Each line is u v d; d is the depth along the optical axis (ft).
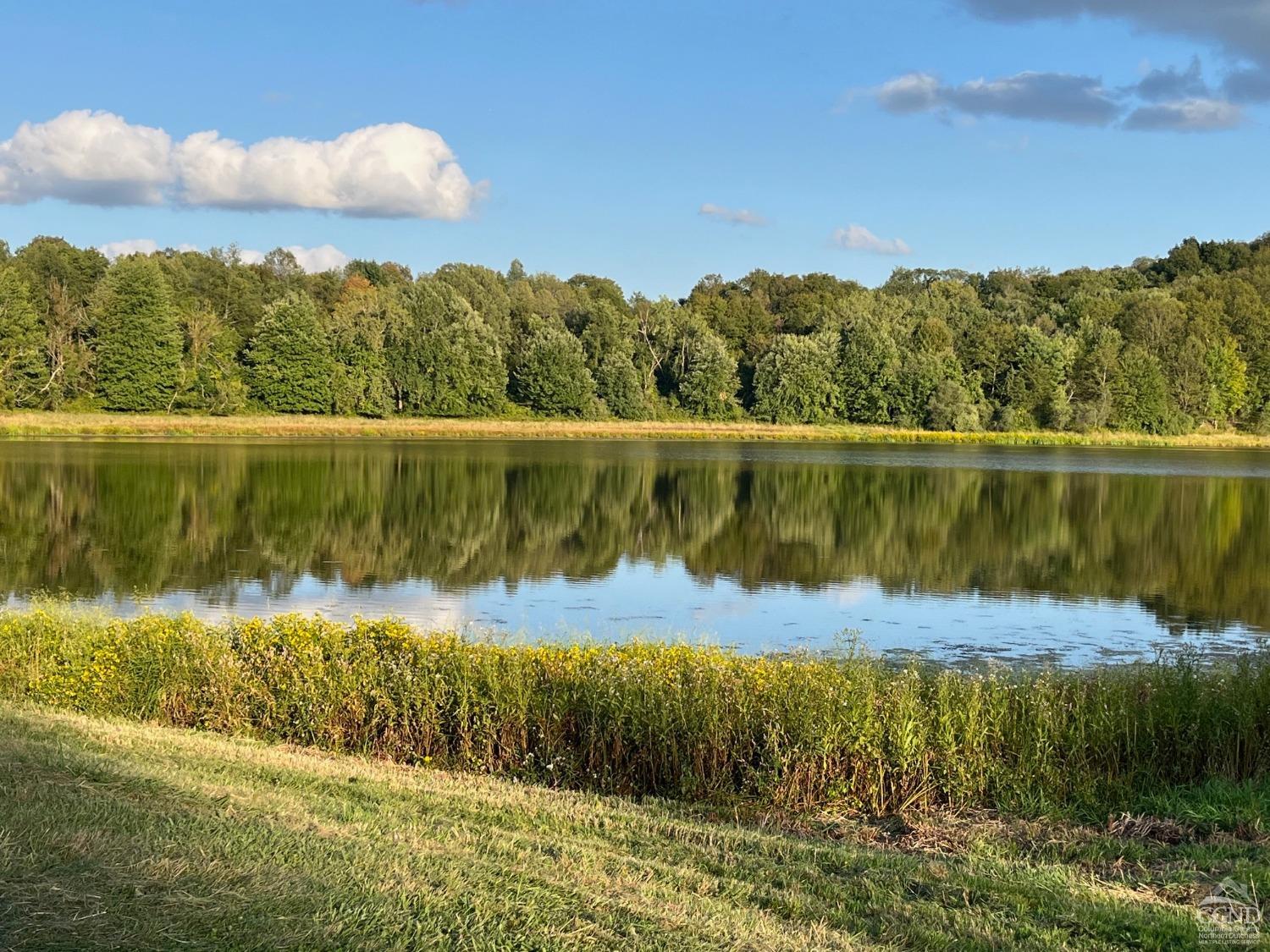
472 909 19.33
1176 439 311.68
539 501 129.18
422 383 312.50
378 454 201.57
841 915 20.77
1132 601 74.23
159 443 217.77
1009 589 78.59
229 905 18.61
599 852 23.71
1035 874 23.99
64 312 281.13
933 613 69.67
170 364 284.82
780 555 93.50
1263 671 37.86
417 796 27.89
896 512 125.18
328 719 37.22
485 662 37.81
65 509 111.34
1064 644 60.95
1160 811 30.71
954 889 22.76
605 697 35.32
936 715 34.14
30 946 16.56
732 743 33.96
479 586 76.95
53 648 42.27
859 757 32.48
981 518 120.67
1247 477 183.52
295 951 17.17
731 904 20.97
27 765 26.68
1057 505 134.51
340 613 66.33
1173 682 37.27
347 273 457.27
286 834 22.67
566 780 34.27
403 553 90.22
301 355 298.76
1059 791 32.63
